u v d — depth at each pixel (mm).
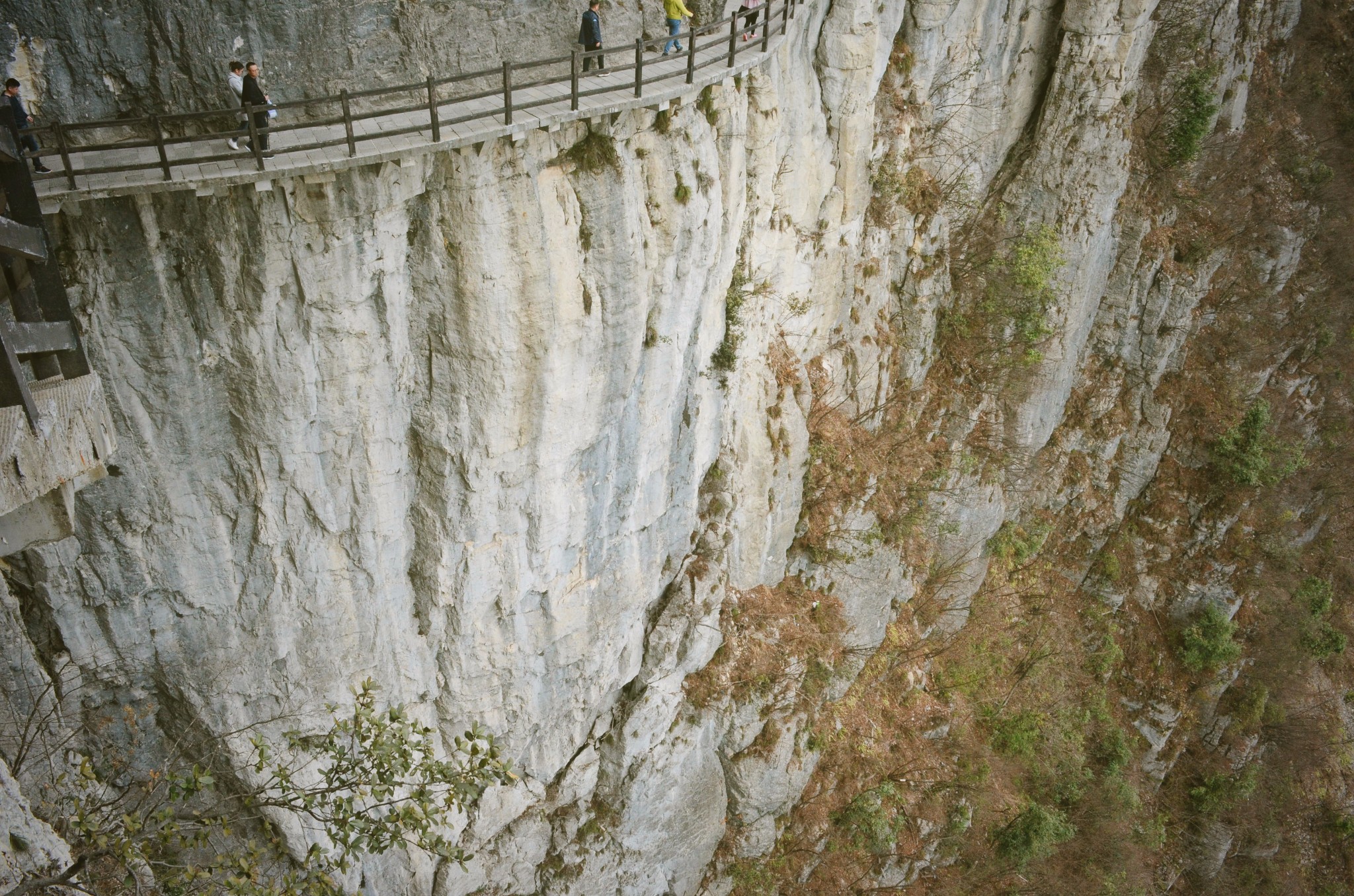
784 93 21234
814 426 26156
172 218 12359
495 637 18781
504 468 16703
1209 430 38312
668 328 18438
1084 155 31203
